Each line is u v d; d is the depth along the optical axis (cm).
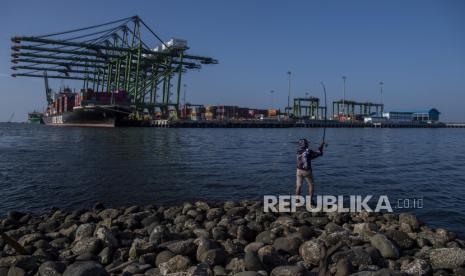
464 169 2103
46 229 930
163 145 3728
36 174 1820
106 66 10569
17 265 636
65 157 2552
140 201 1290
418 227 892
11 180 1658
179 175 1795
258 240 779
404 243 750
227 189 1470
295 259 666
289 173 1866
